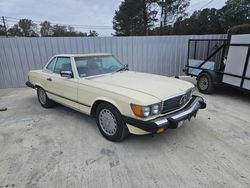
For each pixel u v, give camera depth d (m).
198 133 3.51
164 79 3.67
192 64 7.48
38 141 3.34
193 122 3.99
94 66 4.01
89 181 2.35
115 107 2.98
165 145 3.12
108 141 3.27
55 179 2.39
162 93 2.86
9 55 7.61
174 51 9.11
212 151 2.93
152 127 2.56
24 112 4.84
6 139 3.44
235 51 5.27
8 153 2.99
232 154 2.85
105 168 2.58
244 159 2.72
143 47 8.70
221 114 4.46
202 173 2.45
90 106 3.40
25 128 3.88
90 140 3.32
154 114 2.68
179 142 3.21
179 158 2.77
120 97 2.82
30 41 7.63
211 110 4.74
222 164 2.62
